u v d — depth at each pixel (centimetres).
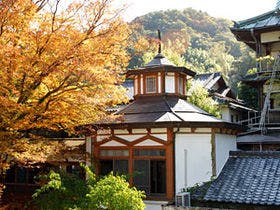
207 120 1672
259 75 3041
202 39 8869
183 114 1706
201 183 1598
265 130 2845
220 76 4275
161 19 8169
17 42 1176
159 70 1839
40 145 1359
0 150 1199
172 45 3769
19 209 1927
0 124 1217
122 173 1686
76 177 1516
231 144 1892
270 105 3094
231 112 3803
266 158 1555
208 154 1648
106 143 1725
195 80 4169
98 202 1229
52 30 1173
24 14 1159
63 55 1147
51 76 1205
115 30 1241
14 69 1102
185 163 1614
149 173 1639
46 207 1452
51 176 1376
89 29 1216
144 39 1425
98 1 1214
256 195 1336
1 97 1105
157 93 1847
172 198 1577
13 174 2081
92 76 1209
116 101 1406
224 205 1378
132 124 1620
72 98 1288
